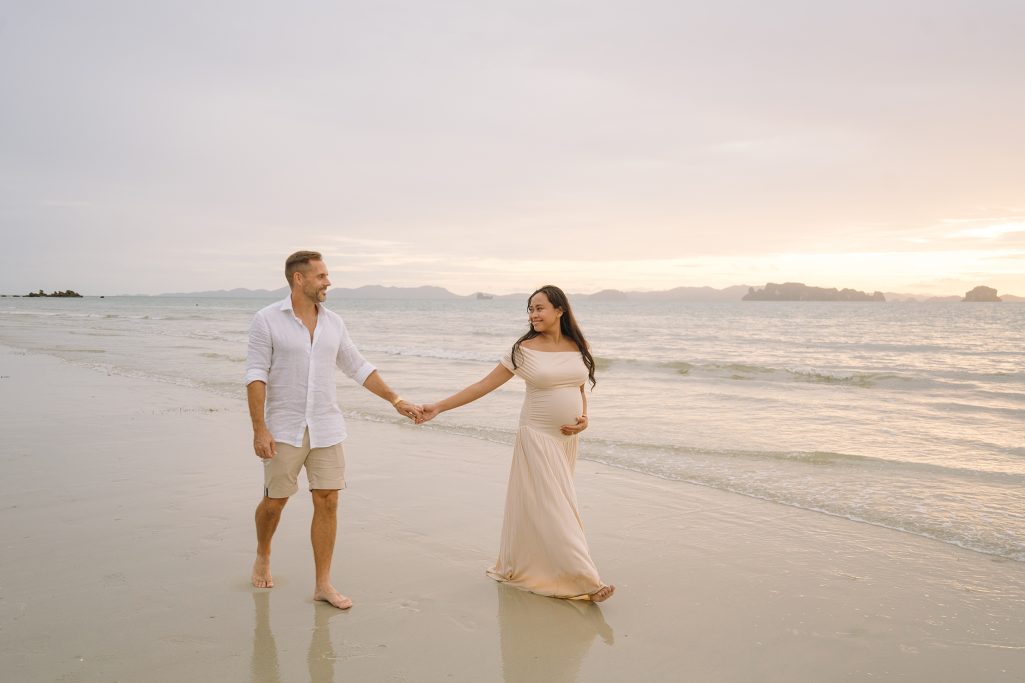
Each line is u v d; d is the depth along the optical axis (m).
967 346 29.44
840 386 14.77
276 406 3.72
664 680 3.12
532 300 4.13
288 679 3.04
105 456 7.34
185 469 6.81
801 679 3.14
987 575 4.45
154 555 4.55
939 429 9.46
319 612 3.76
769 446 8.26
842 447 8.24
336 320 3.91
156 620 3.61
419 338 33.22
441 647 3.40
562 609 3.88
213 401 11.16
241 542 4.83
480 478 6.71
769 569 4.54
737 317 71.38
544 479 4.06
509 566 4.21
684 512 5.75
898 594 4.14
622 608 3.92
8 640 3.35
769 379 16.25
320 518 3.84
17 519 5.26
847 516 5.68
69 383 13.22
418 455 7.69
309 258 3.72
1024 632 3.64
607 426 9.57
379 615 3.74
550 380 4.04
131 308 92.00
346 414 10.43
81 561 4.43
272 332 3.69
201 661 3.18
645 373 17.33
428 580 4.26
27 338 26.72
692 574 4.45
